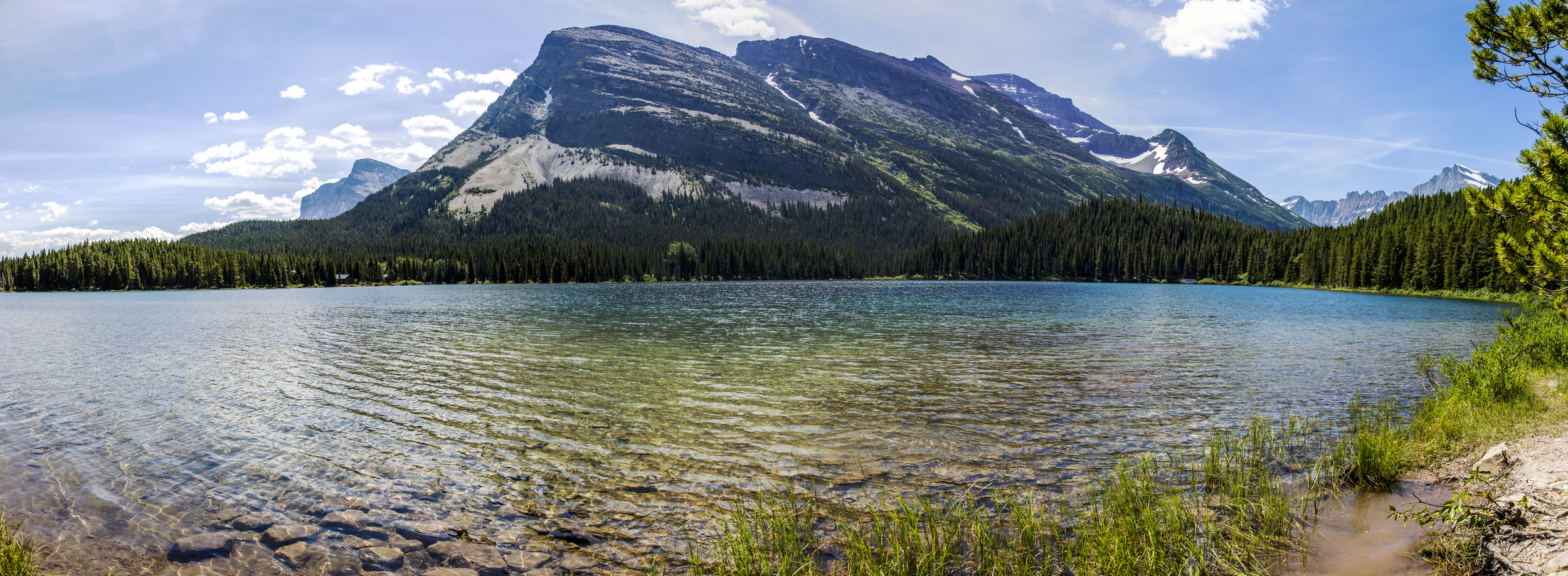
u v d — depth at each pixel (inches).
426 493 433.7
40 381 877.2
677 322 1803.6
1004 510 387.2
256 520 387.9
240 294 4877.0
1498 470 372.5
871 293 3971.5
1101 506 383.2
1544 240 416.5
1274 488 396.8
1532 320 751.1
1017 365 987.9
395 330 1626.5
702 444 547.2
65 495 429.4
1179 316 2039.9
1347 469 419.8
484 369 965.2
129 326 1855.3
